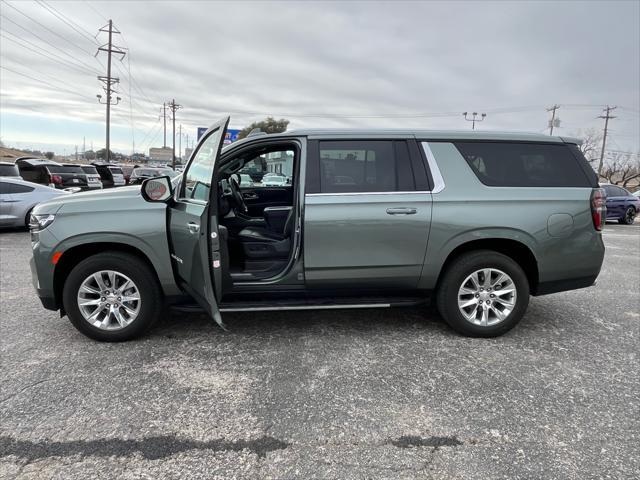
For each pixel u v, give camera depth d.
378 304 3.76
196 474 2.17
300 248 3.60
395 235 3.61
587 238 3.77
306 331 3.98
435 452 2.34
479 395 2.91
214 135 3.42
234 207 4.94
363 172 3.68
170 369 3.24
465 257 3.73
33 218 3.61
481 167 3.76
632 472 2.19
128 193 3.77
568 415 2.68
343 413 2.69
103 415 2.65
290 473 2.18
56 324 4.14
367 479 2.14
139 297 3.63
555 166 3.83
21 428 2.51
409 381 3.08
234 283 3.63
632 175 46.53
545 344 3.75
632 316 4.55
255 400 2.83
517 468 2.22
